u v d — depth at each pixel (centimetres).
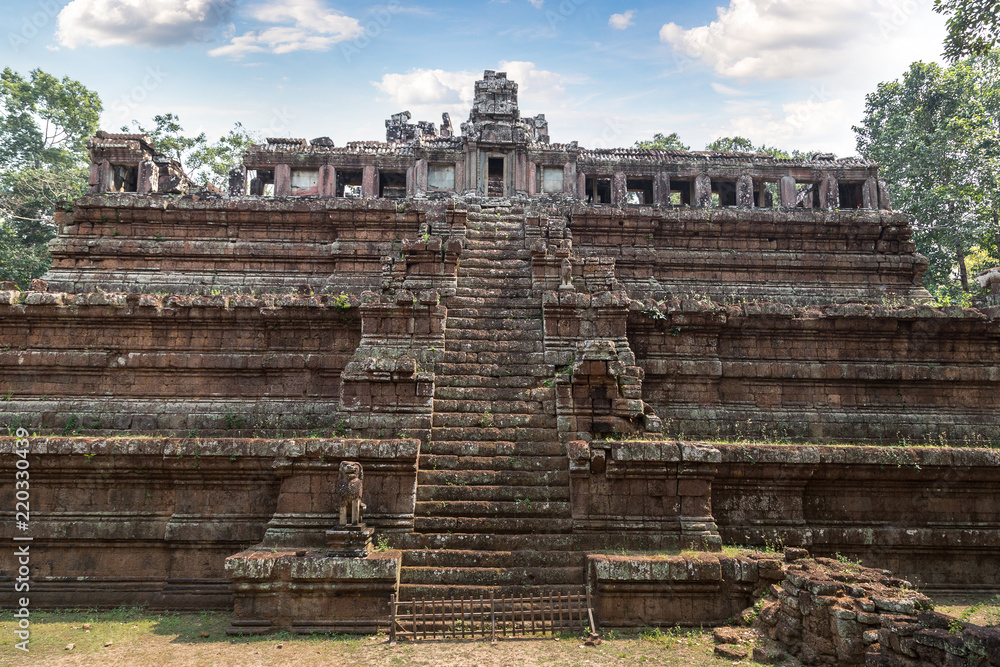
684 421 1695
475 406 1480
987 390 1748
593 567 1090
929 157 3416
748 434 1684
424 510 1245
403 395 1441
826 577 962
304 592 1067
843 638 876
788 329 1780
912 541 1281
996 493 1334
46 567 1253
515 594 1105
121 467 1259
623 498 1219
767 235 2373
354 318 1725
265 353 1734
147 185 2592
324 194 2867
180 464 1248
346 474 1117
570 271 1798
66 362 1678
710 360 1753
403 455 1197
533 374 1570
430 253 1858
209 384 1716
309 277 2211
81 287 2125
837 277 2336
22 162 3934
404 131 3666
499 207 2427
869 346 1788
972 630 723
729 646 970
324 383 1706
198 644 1013
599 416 1398
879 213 2394
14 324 1706
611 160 2917
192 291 2136
